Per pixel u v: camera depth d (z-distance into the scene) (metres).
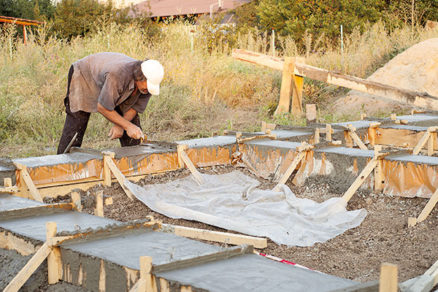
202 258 2.94
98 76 6.40
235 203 5.55
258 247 4.41
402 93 9.62
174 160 6.58
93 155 6.22
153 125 10.37
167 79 12.02
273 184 6.35
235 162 6.95
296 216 5.09
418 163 5.43
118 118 6.43
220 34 16.38
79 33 17.08
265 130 7.94
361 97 12.24
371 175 5.74
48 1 23.42
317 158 6.19
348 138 7.82
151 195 5.76
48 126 9.58
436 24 16.02
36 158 6.04
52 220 3.82
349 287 2.48
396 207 5.34
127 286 2.87
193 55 13.73
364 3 18.09
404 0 18.16
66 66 11.95
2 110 9.77
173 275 2.73
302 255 4.31
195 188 6.12
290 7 18.59
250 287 2.61
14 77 10.91
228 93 12.84
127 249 3.17
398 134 7.84
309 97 12.95
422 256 4.13
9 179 4.78
